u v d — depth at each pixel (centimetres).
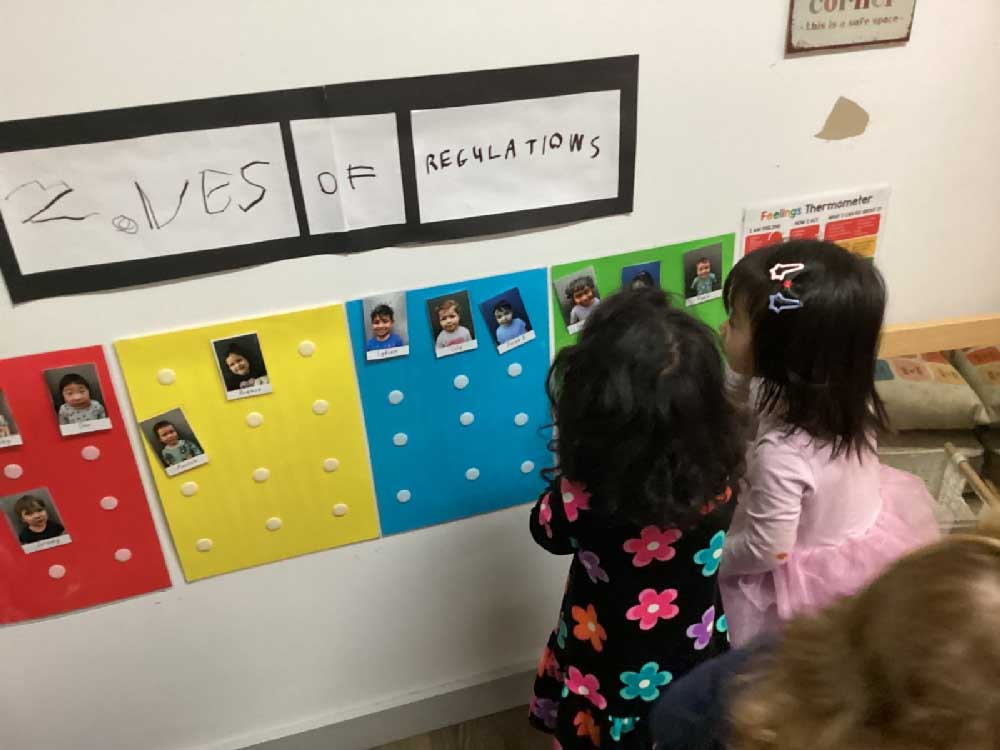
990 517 48
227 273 89
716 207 103
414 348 100
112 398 91
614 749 93
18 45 74
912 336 120
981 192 113
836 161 105
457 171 91
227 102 81
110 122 79
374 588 117
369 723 128
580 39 88
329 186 87
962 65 103
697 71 94
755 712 46
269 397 97
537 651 133
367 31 82
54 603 102
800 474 92
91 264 84
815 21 95
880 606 44
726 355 95
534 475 115
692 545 84
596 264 102
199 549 104
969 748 38
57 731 112
